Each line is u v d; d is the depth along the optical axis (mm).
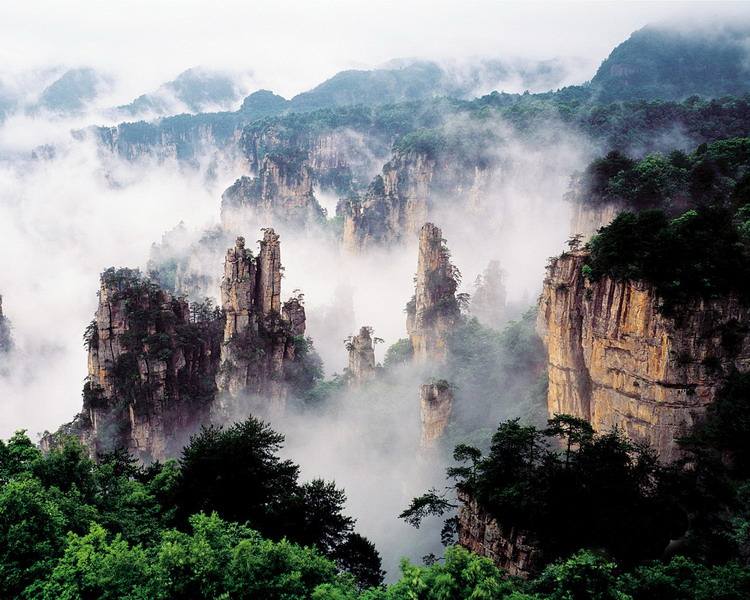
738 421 56469
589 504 48375
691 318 59406
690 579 38906
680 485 51625
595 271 66000
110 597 32250
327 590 33188
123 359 119500
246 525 43312
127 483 50969
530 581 43188
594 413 68188
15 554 34219
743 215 75688
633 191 102438
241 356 121500
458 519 56062
